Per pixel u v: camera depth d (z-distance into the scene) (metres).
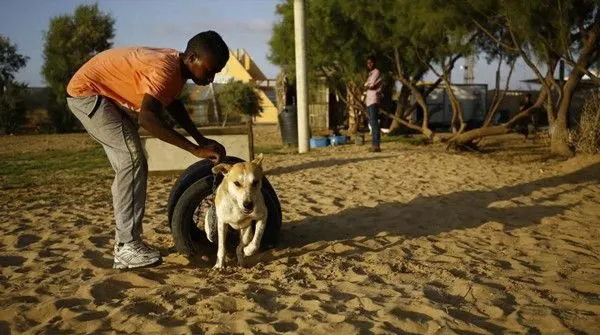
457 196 8.02
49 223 6.82
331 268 4.85
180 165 10.39
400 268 4.85
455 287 4.30
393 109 24.81
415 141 17.42
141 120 4.41
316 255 5.25
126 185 4.73
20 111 31.17
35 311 3.88
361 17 15.52
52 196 8.99
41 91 34.12
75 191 9.52
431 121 28.34
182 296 4.17
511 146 16.27
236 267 5.00
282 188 8.84
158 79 4.43
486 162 11.73
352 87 19.98
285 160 12.62
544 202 7.70
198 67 4.56
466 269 4.81
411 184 9.04
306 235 6.05
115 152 4.70
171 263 5.15
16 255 5.38
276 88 21.59
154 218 6.93
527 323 3.61
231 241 5.62
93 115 4.61
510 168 10.84
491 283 4.42
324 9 16.52
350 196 8.10
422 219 6.70
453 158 12.13
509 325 3.59
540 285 4.38
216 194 4.97
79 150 18.41
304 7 14.34
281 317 3.71
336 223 6.55
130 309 3.87
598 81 11.19
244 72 45.19
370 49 16.77
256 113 33.38
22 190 9.76
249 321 3.61
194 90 38.38
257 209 4.75
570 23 11.12
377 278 4.59
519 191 8.45
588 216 6.89
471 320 3.66
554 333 3.44
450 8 12.12
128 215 4.76
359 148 15.01
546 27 11.36
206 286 4.41
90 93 4.60
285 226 6.43
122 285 4.48
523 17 10.62
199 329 3.55
